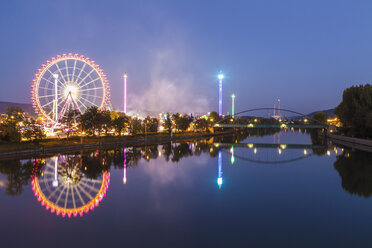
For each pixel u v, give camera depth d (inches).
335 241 990.4
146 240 988.6
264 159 3309.5
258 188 1787.6
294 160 3184.1
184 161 2984.7
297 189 1765.5
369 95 4439.0
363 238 1015.6
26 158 2952.8
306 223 1166.3
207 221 1185.4
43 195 1581.0
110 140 4633.4
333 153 3737.7
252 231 1076.5
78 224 1141.7
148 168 2476.6
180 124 7381.9
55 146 3567.9
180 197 1555.1
